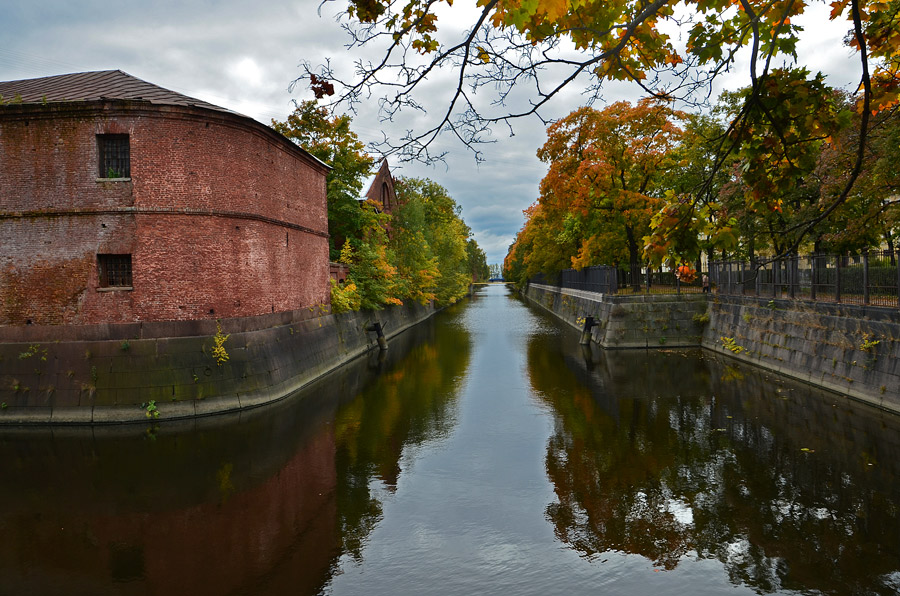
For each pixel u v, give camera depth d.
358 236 33.91
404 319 43.16
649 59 4.27
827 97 3.58
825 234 18.05
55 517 9.74
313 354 22.25
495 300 90.06
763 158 3.82
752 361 22.34
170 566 8.02
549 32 3.70
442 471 11.58
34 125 16.08
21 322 16.12
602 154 28.66
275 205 19.70
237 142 17.50
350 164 31.45
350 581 7.52
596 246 33.66
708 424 14.27
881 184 14.84
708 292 28.44
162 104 16.11
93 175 16.05
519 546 8.36
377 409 17.03
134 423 15.50
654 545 8.25
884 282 15.18
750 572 7.45
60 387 15.71
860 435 12.75
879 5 4.06
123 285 16.27
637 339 28.27
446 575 7.62
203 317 16.69
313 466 12.06
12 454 13.16
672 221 3.86
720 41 3.81
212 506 10.09
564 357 26.34
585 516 9.27
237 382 16.98
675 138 29.06
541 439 13.56
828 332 17.72
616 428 14.24
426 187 59.84
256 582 7.55
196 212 16.58
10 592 7.40
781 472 10.81
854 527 8.55
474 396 18.55
